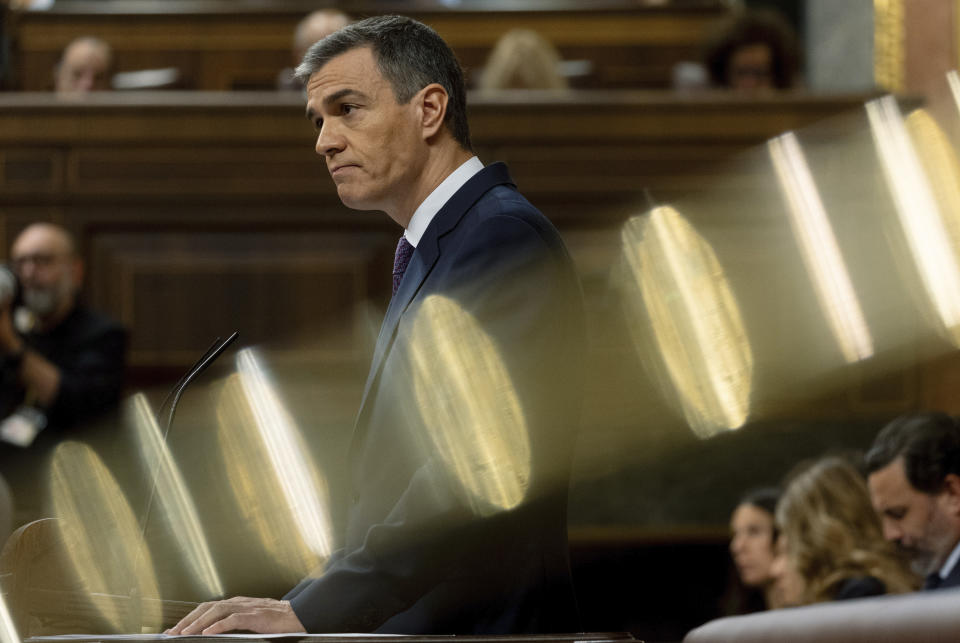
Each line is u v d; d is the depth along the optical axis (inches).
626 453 525.0
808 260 542.0
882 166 553.0
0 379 482.0
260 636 166.6
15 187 561.3
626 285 547.8
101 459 491.2
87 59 646.5
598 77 695.1
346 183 230.2
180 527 474.9
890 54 684.7
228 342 228.5
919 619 91.0
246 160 562.3
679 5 788.0
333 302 557.0
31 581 197.8
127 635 176.2
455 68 235.3
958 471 339.6
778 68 644.1
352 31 233.1
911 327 540.1
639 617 546.9
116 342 507.5
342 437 530.9
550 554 206.1
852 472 406.3
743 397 530.9
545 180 559.5
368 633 192.9
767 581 424.5
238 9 788.6
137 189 560.7
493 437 200.4
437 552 194.2
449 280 210.7
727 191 557.0
